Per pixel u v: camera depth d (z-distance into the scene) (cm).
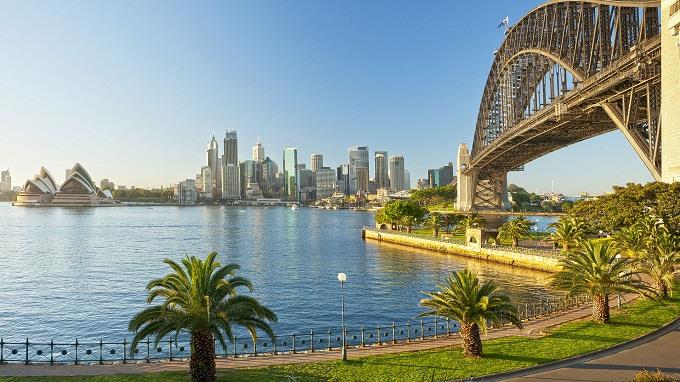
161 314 2712
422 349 3369
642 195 6359
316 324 5497
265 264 10494
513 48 14650
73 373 2914
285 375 2809
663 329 3600
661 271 4494
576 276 3856
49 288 7762
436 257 11294
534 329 3753
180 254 12456
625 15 7919
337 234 19400
